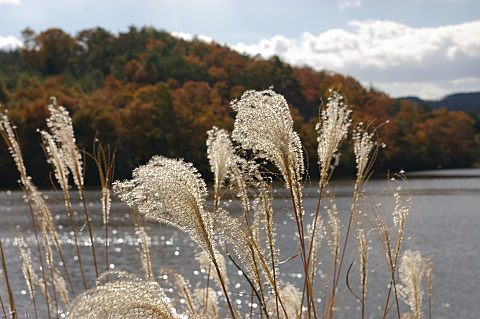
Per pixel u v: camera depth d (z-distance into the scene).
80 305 1.87
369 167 3.07
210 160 2.86
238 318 3.61
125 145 66.81
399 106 112.06
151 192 2.14
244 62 108.12
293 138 2.46
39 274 16.44
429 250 24.64
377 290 14.11
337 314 10.56
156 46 138.00
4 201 54.06
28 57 135.25
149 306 1.94
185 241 22.73
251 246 2.43
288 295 3.50
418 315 3.97
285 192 2.49
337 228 3.44
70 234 28.98
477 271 19.28
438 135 117.06
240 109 2.42
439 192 66.88
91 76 126.62
